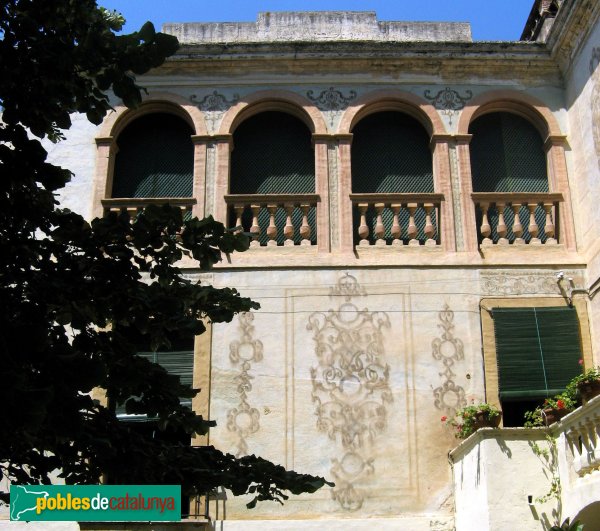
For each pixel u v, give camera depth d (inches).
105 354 323.9
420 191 631.8
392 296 578.2
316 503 525.3
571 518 432.5
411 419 546.0
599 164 573.3
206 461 358.9
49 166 309.9
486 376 558.3
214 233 326.6
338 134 626.8
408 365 559.8
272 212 606.2
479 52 644.1
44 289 309.4
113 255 318.3
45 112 310.7
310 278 582.9
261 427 544.7
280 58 644.1
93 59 298.8
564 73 645.9
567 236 600.7
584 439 427.2
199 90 644.7
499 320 571.8
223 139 627.8
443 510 523.8
